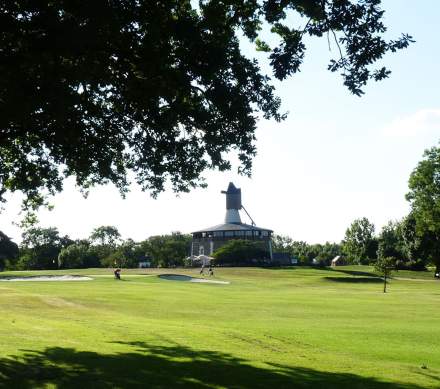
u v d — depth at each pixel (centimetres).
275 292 5266
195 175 1652
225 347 1698
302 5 1152
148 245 13338
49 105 1179
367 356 1666
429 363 1589
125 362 1387
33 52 1100
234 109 1371
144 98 1338
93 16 1075
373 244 14362
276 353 1630
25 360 1377
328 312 3156
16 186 1892
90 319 2414
